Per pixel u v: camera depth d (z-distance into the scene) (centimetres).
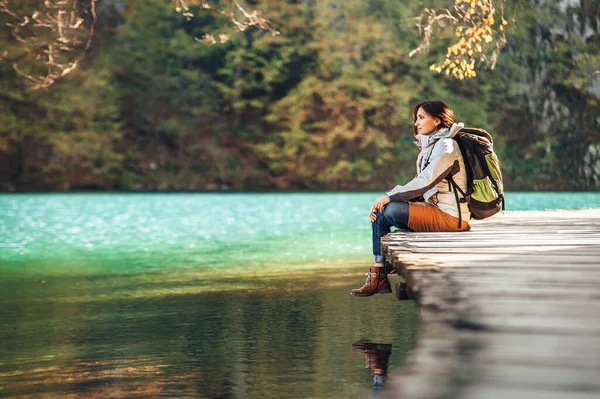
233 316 653
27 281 914
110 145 3456
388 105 3681
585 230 695
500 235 639
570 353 242
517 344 255
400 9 3634
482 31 1209
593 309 317
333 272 955
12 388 432
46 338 577
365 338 545
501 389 199
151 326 618
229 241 1393
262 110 3719
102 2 3538
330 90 3641
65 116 3425
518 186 3544
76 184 3412
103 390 422
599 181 3497
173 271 992
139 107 3612
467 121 3625
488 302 334
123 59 3569
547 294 354
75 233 1560
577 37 3538
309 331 575
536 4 3494
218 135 3656
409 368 222
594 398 190
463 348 249
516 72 3631
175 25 3628
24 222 1802
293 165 3622
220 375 446
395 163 3709
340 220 1862
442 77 3681
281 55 3609
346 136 3622
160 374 454
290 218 1923
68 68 1466
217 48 3606
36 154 3444
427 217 605
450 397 191
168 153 3591
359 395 397
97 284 884
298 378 434
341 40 3656
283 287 830
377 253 609
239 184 3569
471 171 605
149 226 1709
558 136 3591
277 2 3575
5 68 3198
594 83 3544
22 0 2967
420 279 399
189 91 3625
